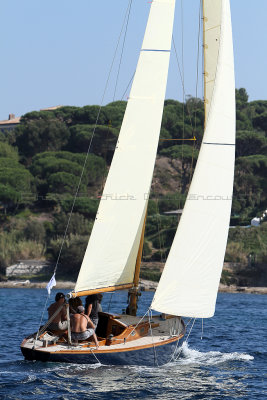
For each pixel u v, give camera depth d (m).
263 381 57.41
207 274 62.31
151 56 62.03
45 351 53.91
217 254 62.84
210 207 62.81
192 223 61.91
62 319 58.72
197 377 57.88
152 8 62.25
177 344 64.62
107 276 60.91
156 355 60.78
